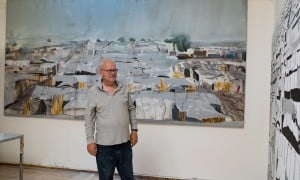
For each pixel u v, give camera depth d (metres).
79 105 4.13
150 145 3.94
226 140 3.74
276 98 2.59
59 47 4.18
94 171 4.13
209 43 3.73
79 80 4.12
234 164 3.72
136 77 3.93
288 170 1.74
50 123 4.27
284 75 2.04
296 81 1.53
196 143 3.81
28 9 4.29
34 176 3.91
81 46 4.11
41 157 4.31
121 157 2.72
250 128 3.67
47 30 4.22
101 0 4.05
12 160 4.40
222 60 3.70
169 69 3.84
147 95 3.91
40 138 4.30
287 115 1.84
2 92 4.39
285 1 2.19
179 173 3.87
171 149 3.88
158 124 3.90
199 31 3.76
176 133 3.86
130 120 2.88
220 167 3.75
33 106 4.29
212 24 3.72
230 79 3.68
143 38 3.92
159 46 3.87
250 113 3.67
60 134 4.24
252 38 3.65
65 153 4.23
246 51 3.65
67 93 4.17
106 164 2.65
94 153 2.65
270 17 3.59
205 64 3.74
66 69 4.16
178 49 3.81
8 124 4.40
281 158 2.09
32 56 4.28
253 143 3.66
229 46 3.68
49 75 4.23
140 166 3.97
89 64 4.09
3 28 4.39
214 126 3.74
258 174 3.65
